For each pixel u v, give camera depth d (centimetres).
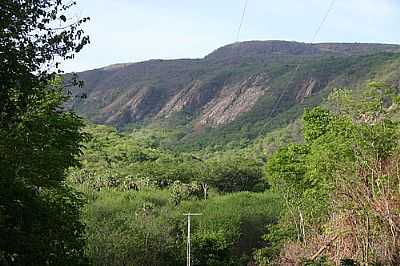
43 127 1432
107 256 3959
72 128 1658
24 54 1098
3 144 1271
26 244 1267
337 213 2861
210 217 5738
